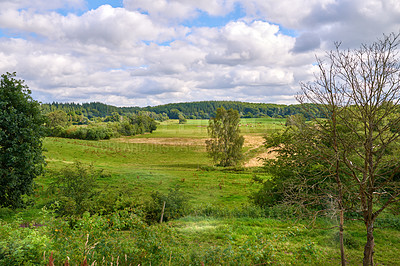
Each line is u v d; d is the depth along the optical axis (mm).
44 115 23625
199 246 10898
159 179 41781
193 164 65625
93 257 6234
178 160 71562
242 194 32812
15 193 21016
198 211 21453
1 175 20047
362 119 6688
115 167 54562
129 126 126250
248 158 70188
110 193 19844
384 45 6391
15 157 19609
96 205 17922
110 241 7293
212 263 7562
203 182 40219
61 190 19688
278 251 10711
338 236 13609
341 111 6941
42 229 7082
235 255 7816
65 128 105938
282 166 19344
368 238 6973
